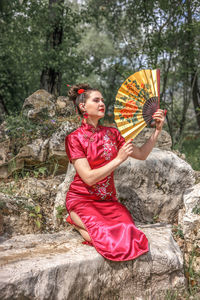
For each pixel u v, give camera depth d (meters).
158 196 3.38
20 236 2.80
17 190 3.68
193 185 3.53
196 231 2.97
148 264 2.46
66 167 4.16
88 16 8.29
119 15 8.41
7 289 1.99
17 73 9.12
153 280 2.50
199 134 10.89
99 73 9.30
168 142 4.33
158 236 2.85
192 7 6.14
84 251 2.43
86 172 2.46
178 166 3.48
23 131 4.23
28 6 7.46
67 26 7.91
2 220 2.92
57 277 2.17
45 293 2.11
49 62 7.27
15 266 2.15
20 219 3.06
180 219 3.35
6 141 4.20
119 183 3.27
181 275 2.64
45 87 7.79
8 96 9.78
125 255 2.35
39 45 7.64
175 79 7.05
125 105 2.45
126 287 2.43
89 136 2.61
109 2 8.09
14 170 4.01
